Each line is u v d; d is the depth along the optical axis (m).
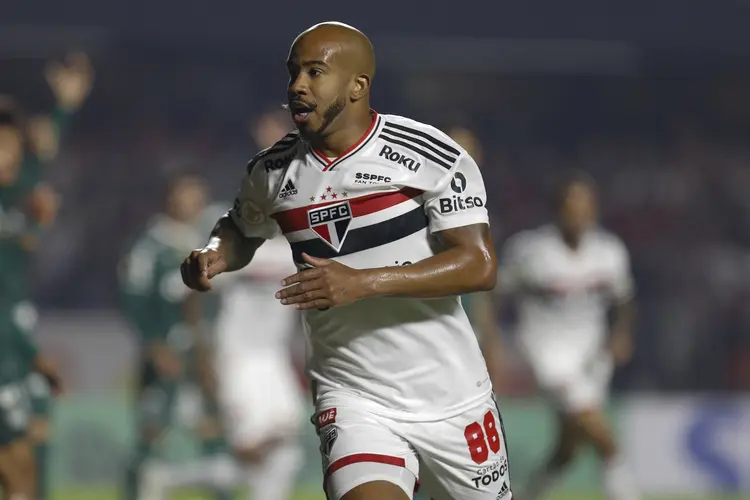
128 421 40.69
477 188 13.59
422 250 13.66
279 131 29.39
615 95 73.44
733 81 73.50
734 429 44.12
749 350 61.84
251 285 30.81
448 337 13.93
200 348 30.94
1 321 23.06
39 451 25.47
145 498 31.23
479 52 69.25
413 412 13.81
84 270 64.06
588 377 34.09
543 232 34.50
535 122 73.38
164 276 31.66
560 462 33.16
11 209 23.56
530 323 34.28
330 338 13.95
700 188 72.19
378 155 13.40
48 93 67.69
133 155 69.19
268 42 67.50
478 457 14.08
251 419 30.34
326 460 13.74
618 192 71.88
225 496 32.06
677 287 66.62
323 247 13.62
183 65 70.38
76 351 47.03
